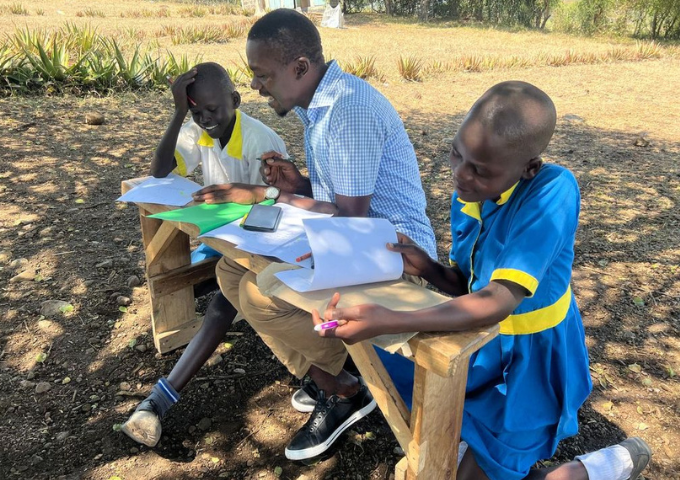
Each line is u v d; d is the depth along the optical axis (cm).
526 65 1429
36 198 471
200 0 2978
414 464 173
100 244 401
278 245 195
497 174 157
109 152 596
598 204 530
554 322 181
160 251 264
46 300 331
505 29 2564
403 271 189
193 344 242
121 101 809
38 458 231
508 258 160
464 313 153
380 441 245
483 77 1262
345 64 1268
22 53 835
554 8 2670
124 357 290
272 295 171
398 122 226
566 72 1369
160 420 234
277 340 219
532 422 188
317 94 216
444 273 199
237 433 248
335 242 174
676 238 458
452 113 914
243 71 1058
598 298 363
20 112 702
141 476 226
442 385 165
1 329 305
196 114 257
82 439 242
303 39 209
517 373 182
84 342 299
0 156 554
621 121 900
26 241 399
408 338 153
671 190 572
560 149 725
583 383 199
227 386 274
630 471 203
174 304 289
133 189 261
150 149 616
